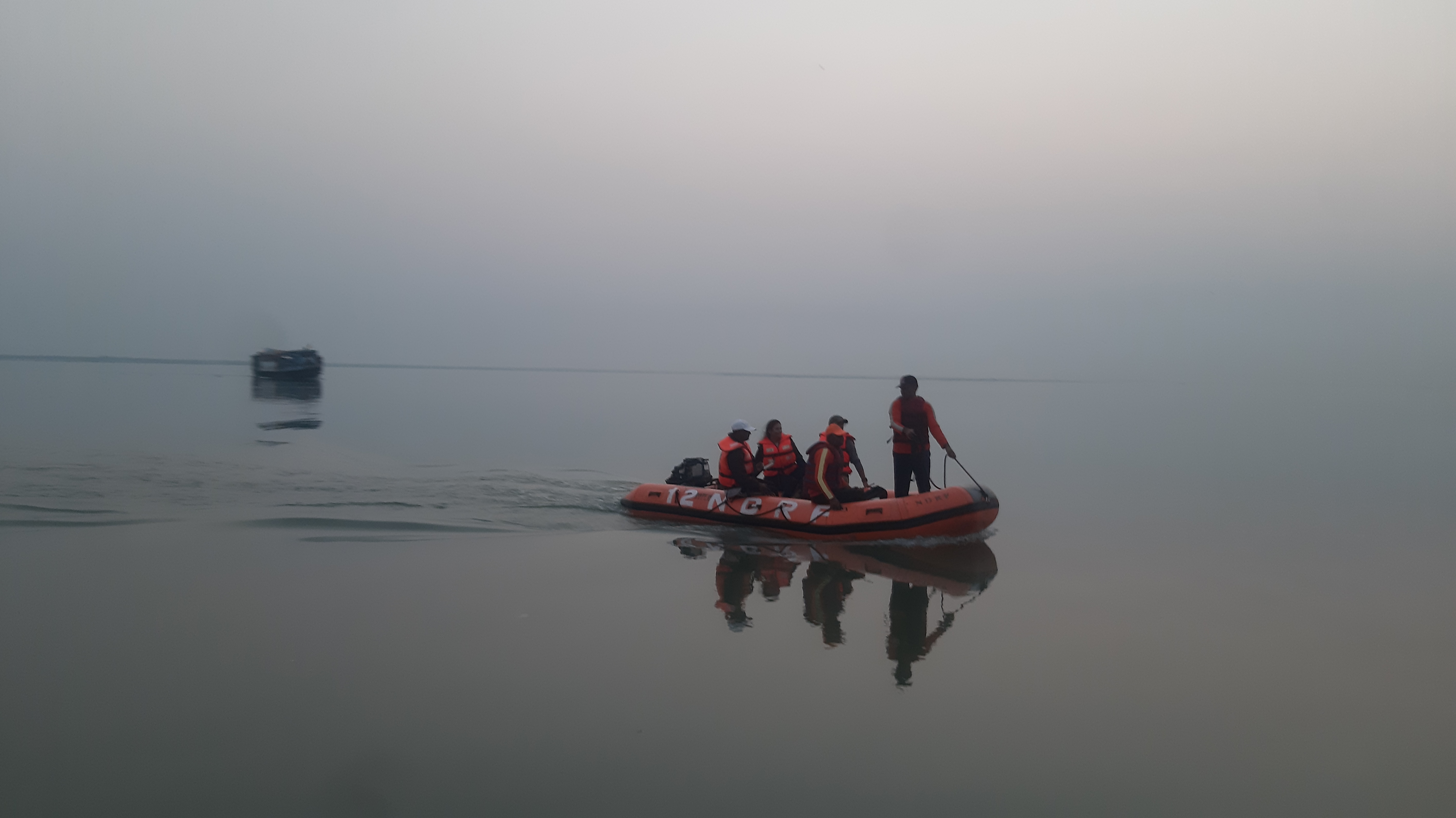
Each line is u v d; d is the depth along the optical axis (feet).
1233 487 44.32
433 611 21.20
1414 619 21.72
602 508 36.17
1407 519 35.50
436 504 35.86
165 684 16.31
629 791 12.84
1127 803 12.85
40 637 18.70
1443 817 12.55
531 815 12.10
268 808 12.09
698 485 35.78
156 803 12.24
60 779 12.79
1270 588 24.59
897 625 20.81
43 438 56.03
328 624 19.95
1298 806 12.88
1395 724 15.62
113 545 27.37
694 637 19.66
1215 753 14.47
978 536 31.89
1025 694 16.74
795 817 12.25
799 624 20.84
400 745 14.14
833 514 30.71
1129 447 65.62
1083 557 28.45
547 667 17.63
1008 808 12.60
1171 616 21.77
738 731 14.93
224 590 22.48
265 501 35.19
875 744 14.56
